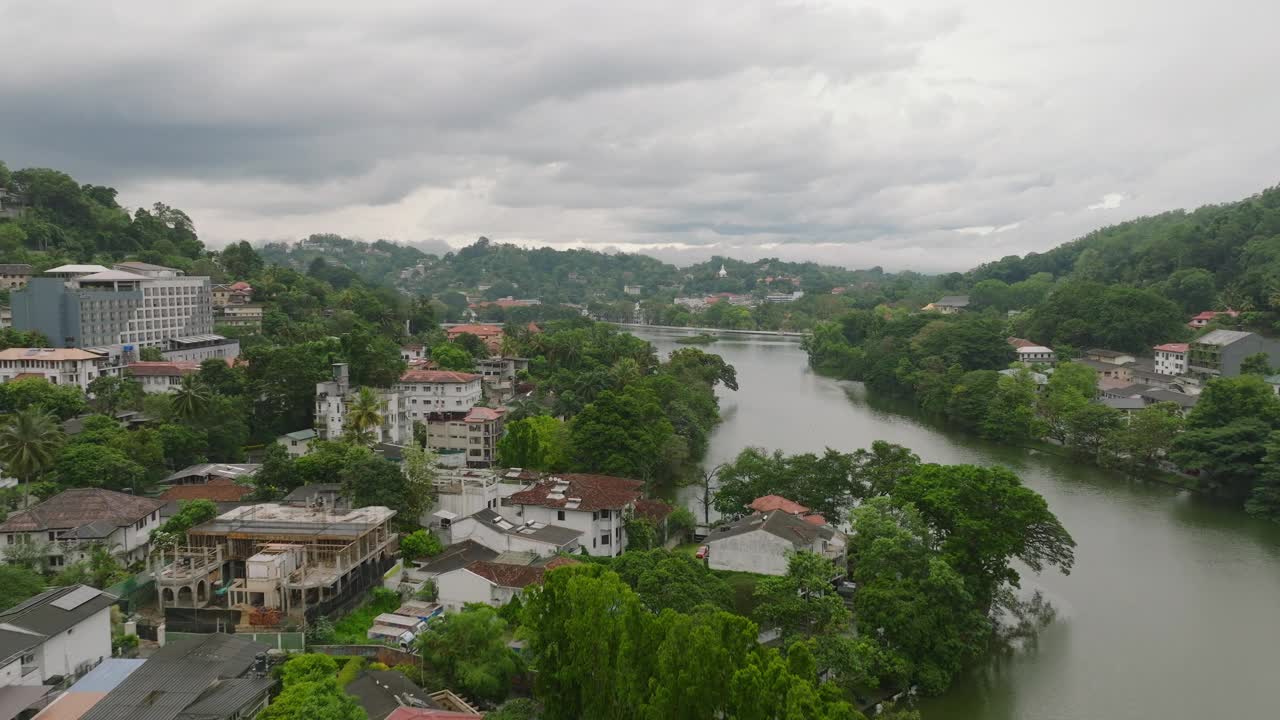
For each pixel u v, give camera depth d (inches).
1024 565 4771.2
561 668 2731.3
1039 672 3585.1
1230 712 3287.4
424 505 4690.0
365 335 7775.6
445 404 7549.2
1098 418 7160.4
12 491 4542.3
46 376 6811.0
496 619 3260.3
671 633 2354.8
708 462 7057.1
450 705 2930.6
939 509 3927.2
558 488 4810.5
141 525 4318.4
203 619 3629.4
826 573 3400.6
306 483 5078.7
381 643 3430.1
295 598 3693.4
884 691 3344.0
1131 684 3489.2
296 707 2411.4
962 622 3481.8
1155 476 6663.4
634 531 4680.1
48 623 2847.0
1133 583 4532.5
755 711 2137.1
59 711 2554.1
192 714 2511.1
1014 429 7844.5
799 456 5290.4
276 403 6845.5
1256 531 5378.9
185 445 5713.6
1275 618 4104.3
